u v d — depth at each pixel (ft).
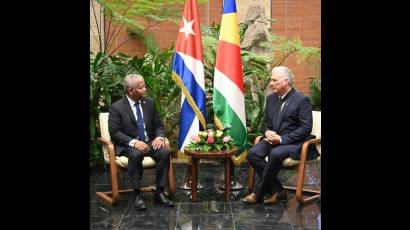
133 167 13.21
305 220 12.17
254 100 19.89
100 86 18.07
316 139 13.29
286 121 14.05
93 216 12.66
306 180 16.65
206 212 13.00
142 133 14.15
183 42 15.55
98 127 18.66
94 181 16.71
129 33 21.57
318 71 21.12
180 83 15.48
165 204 13.60
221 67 15.37
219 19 21.65
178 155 19.61
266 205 13.61
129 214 12.85
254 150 13.91
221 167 19.02
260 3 21.50
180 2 20.84
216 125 15.42
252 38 21.29
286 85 14.05
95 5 21.26
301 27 21.70
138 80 13.78
